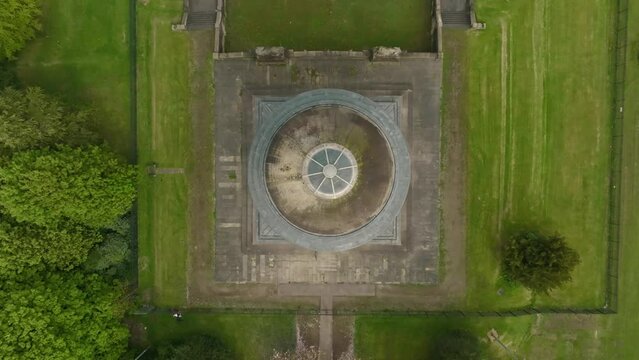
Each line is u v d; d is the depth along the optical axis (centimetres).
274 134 3750
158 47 4516
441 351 4272
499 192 4541
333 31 4559
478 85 4516
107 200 3959
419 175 4494
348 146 3644
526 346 4578
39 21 4494
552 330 4581
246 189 4497
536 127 4544
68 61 4534
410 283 4538
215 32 4428
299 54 4419
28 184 3712
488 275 4544
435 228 4503
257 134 3806
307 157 3522
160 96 4519
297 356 4497
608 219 4569
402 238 4503
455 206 4528
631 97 4553
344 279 4538
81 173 3834
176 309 4531
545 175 4553
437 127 4488
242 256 4531
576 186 4556
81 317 3922
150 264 4550
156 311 4491
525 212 4547
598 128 4556
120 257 4309
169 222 4544
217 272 4528
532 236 4219
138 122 4531
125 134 4550
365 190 3641
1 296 3747
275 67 4475
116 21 4528
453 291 4547
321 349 4547
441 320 4550
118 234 4378
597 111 4553
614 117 4553
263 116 4450
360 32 4569
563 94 4550
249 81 4484
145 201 4538
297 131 3697
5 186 3697
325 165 3453
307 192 3578
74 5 4522
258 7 4566
